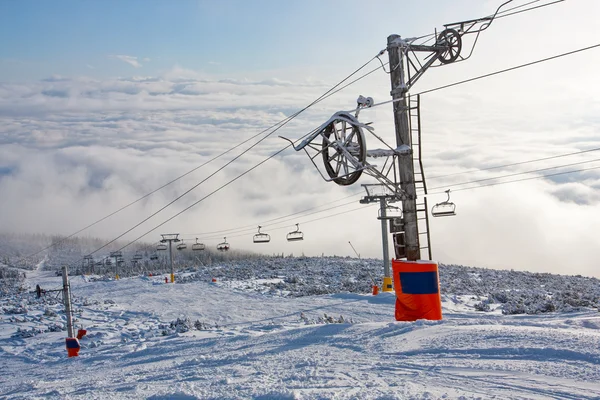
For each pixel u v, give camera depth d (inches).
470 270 2529.5
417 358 321.4
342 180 552.4
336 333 485.7
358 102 534.3
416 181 545.6
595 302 1056.2
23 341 1069.8
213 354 483.8
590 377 238.1
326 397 231.6
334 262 3297.2
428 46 562.9
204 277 2832.2
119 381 381.7
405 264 506.6
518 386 233.9
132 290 2300.7
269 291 1925.4
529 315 797.9
